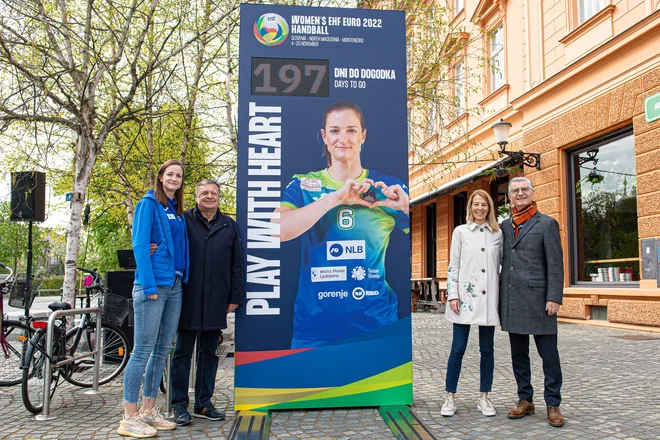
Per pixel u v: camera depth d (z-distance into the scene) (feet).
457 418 14.06
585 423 13.30
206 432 13.30
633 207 30.81
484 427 13.24
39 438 12.85
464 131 51.62
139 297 13.34
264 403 15.11
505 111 44.19
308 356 15.35
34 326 15.79
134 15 29.45
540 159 38.63
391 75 16.34
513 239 14.40
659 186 28.02
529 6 40.83
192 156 38.58
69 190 38.86
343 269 15.69
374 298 15.72
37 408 15.25
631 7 30.53
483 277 14.51
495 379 18.80
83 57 26.89
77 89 26.50
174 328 13.94
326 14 16.22
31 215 25.88
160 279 13.35
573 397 15.78
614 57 31.48
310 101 15.98
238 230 15.15
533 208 14.47
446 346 27.17
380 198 16.01
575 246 35.76
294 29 16.10
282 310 15.39
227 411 15.39
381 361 15.58
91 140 26.40
